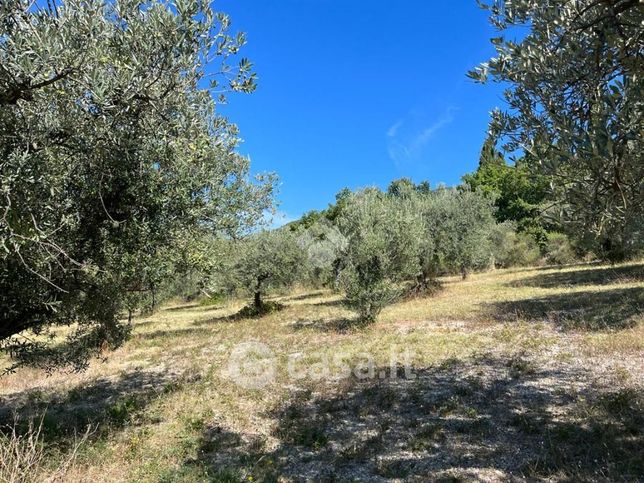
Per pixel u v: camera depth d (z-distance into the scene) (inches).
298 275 852.0
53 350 241.3
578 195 117.3
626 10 110.5
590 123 118.1
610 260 900.6
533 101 135.8
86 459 201.0
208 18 143.0
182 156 170.1
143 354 504.1
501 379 283.4
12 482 141.5
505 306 559.2
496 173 1760.6
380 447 203.9
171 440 229.9
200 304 1294.3
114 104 137.7
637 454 167.8
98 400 326.3
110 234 197.0
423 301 717.9
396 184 1585.9
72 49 122.6
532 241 1373.0
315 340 483.8
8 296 184.9
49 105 141.8
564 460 172.1
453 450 193.6
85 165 168.4
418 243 605.9
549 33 123.9
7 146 140.4
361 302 539.5
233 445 220.1
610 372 270.2
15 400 339.9
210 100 168.7
